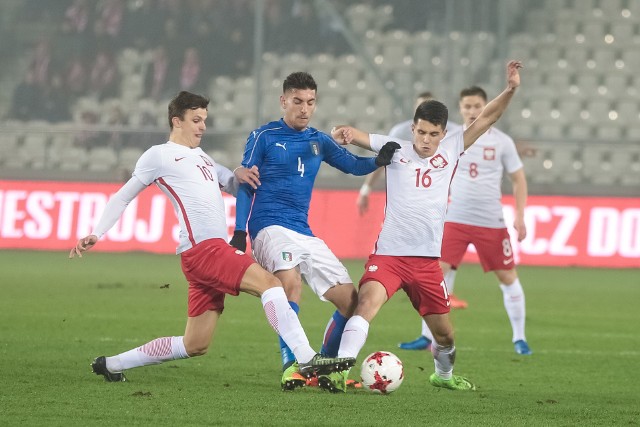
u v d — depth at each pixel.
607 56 86.50
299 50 84.44
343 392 23.39
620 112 84.94
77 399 21.64
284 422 19.62
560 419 21.06
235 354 30.31
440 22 82.94
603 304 49.09
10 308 40.59
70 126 83.19
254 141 24.53
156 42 84.56
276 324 22.09
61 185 70.69
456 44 79.94
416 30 84.38
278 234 24.22
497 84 79.31
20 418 19.42
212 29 84.12
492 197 34.25
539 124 83.44
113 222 23.16
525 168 74.25
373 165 24.61
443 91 80.56
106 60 84.44
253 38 83.94
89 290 48.28
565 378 28.06
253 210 24.72
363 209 39.25
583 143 72.19
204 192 23.20
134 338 33.31
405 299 50.28
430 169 24.02
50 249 70.25
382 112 84.00
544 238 68.12
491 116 24.67
